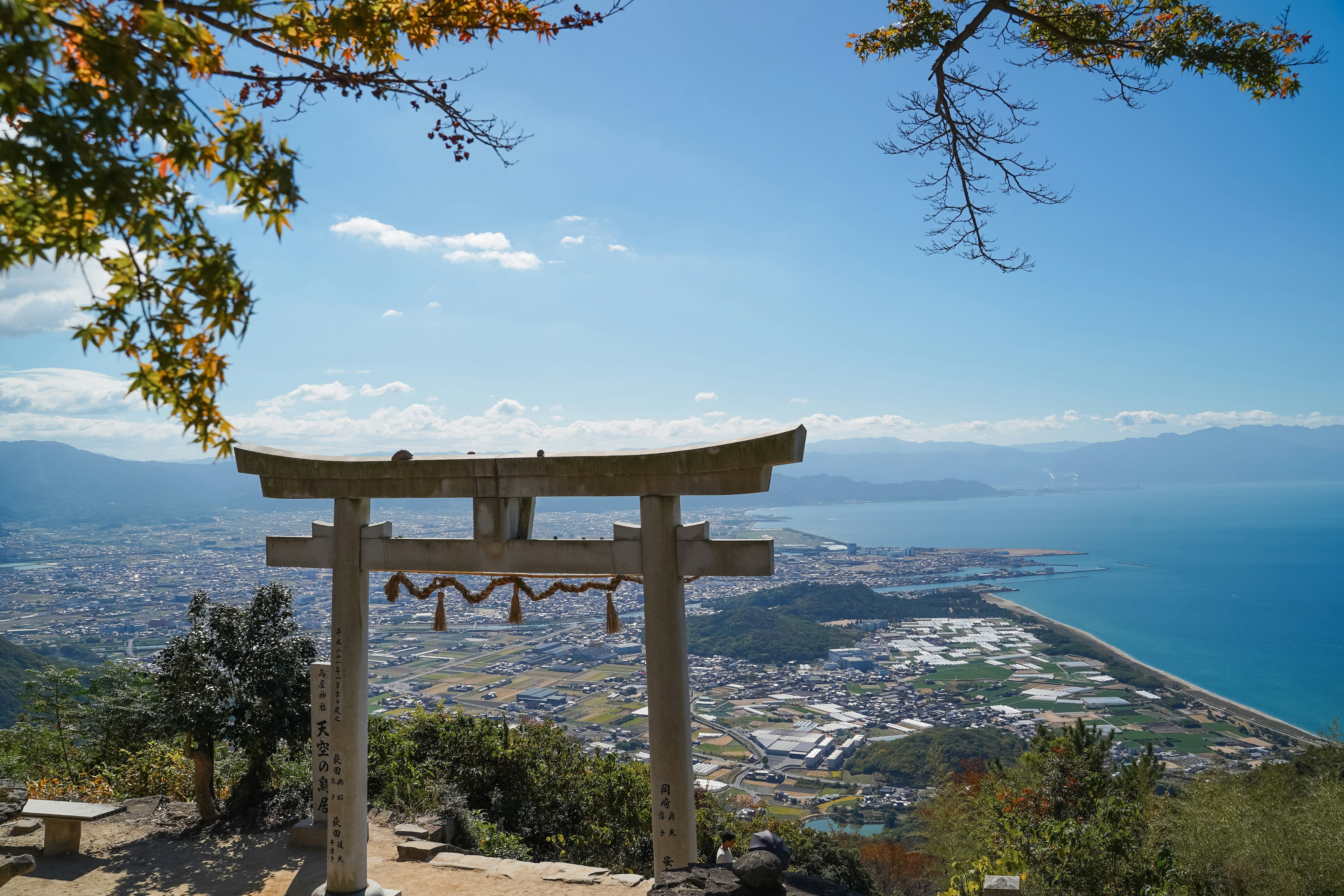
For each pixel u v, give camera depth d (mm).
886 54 6594
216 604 8914
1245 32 5621
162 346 2721
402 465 6195
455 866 7363
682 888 4703
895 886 14188
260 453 6699
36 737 12914
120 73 2312
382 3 3611
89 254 2648
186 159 2498
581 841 9539
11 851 7523
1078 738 10992
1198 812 8828
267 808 8734
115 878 7062
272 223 2816
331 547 6480
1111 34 6152
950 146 6320
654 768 5605
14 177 2373
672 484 5531
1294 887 7504
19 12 2045
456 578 6262
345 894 6238
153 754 11383
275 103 3592
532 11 4012
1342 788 8633
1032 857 7629
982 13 6035
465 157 4004
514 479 5965
